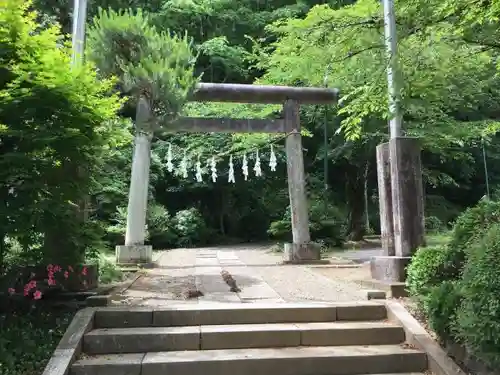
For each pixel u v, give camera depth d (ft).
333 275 24.70
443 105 33.94
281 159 61.00
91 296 15.94
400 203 19.63
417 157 20.06
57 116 14.87
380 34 24.21
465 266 12.99
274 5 67.56
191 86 27.86
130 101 29.35
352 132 28.86
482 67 28.48
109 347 13.38
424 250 16.85
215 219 69.41
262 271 26.66
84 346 13.32
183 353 13.28
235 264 31.58
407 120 36.52
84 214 17.39
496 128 36.01
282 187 68.18
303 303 16.21
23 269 15.87
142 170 31.35
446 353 12.92
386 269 19.35
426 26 20.75
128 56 26.53
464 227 15.70
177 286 20.59
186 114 36.86
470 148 61.98
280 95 34.06
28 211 13.53
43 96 14.24
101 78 25.95
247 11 63.62
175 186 65.51
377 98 22.74
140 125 27.22
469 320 11.14
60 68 14.28
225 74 65.82
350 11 26.73
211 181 65.87
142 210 31.01
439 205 69.36
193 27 65.67
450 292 13.16
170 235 56.13
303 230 33.35
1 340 12.34
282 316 15.31
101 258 22.17
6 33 14.15
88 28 26.96
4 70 14.49
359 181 57.67
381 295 17.30
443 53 23.02
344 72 28.19
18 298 15.29
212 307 15.31
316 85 35.96
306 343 14.10
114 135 16.89
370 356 13.02
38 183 13.87
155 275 24.77
